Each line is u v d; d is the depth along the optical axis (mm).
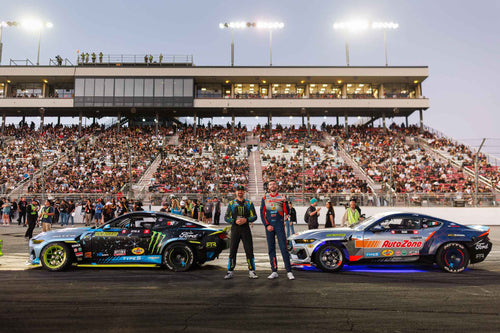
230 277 7277
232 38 45875
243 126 46156
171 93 44219
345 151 39406
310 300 5660
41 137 41844
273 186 7516
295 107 44875
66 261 8078
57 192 28172
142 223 8461
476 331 4305
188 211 20797
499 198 26062
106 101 43812
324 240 8141
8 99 43719
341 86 47375
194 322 4605
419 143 41469
